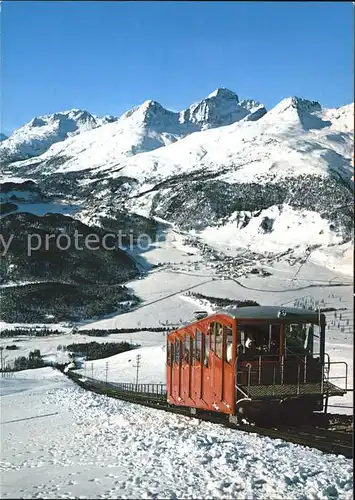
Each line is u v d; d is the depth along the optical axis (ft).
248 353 58.34
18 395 176.65
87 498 34.12
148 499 32.78
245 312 59.62
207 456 43.37
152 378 331.36
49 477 42.47
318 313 60.44
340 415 64.03
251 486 34.06
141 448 51.83
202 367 67.77
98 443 61.21
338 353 173.37
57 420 96.43
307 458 42.11
